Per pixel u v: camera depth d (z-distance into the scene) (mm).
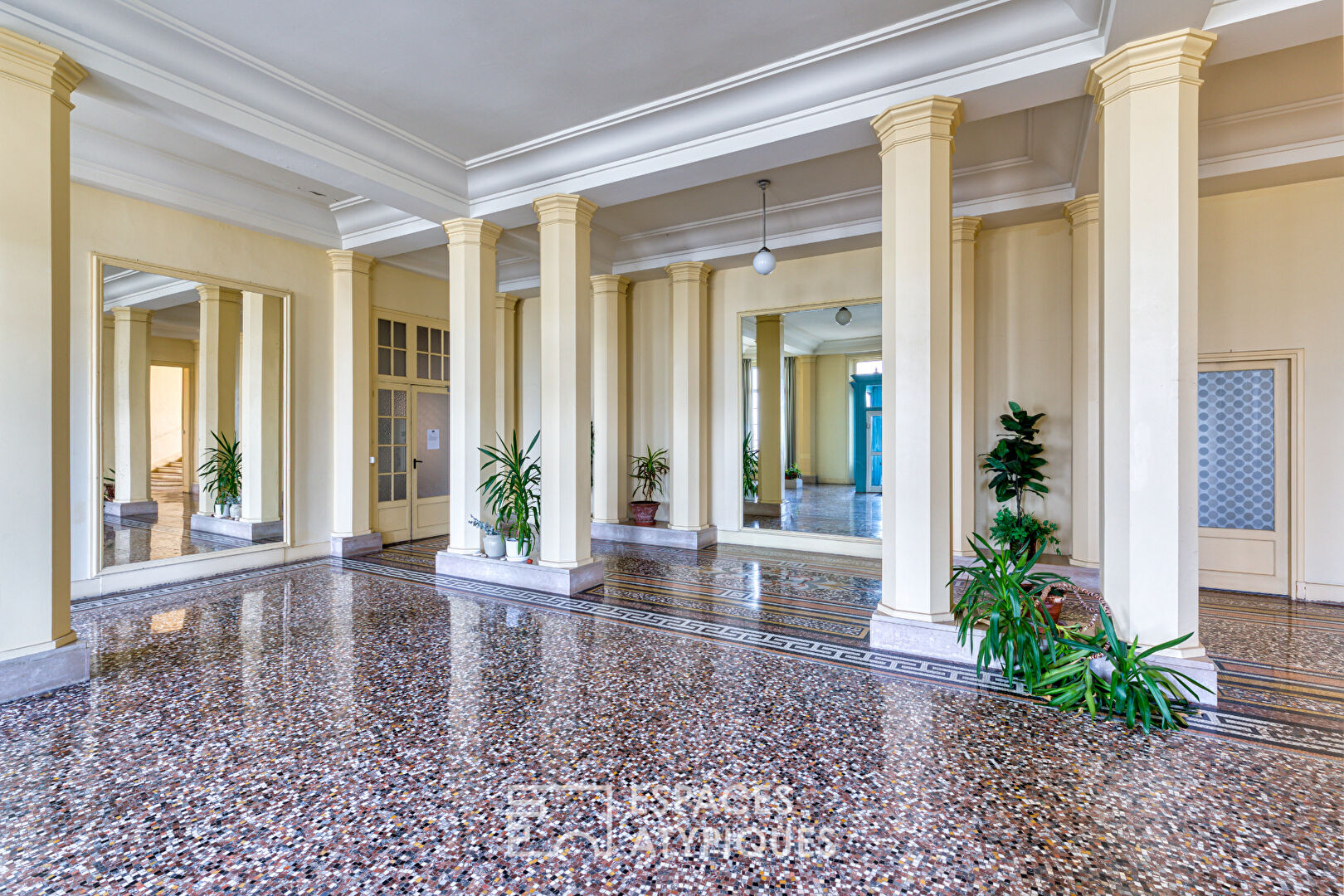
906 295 3691
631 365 8320
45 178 3084
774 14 3400
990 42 3412
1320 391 4844
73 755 2523
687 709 2984
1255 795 2271
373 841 1999
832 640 3980
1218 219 5109
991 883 1823
